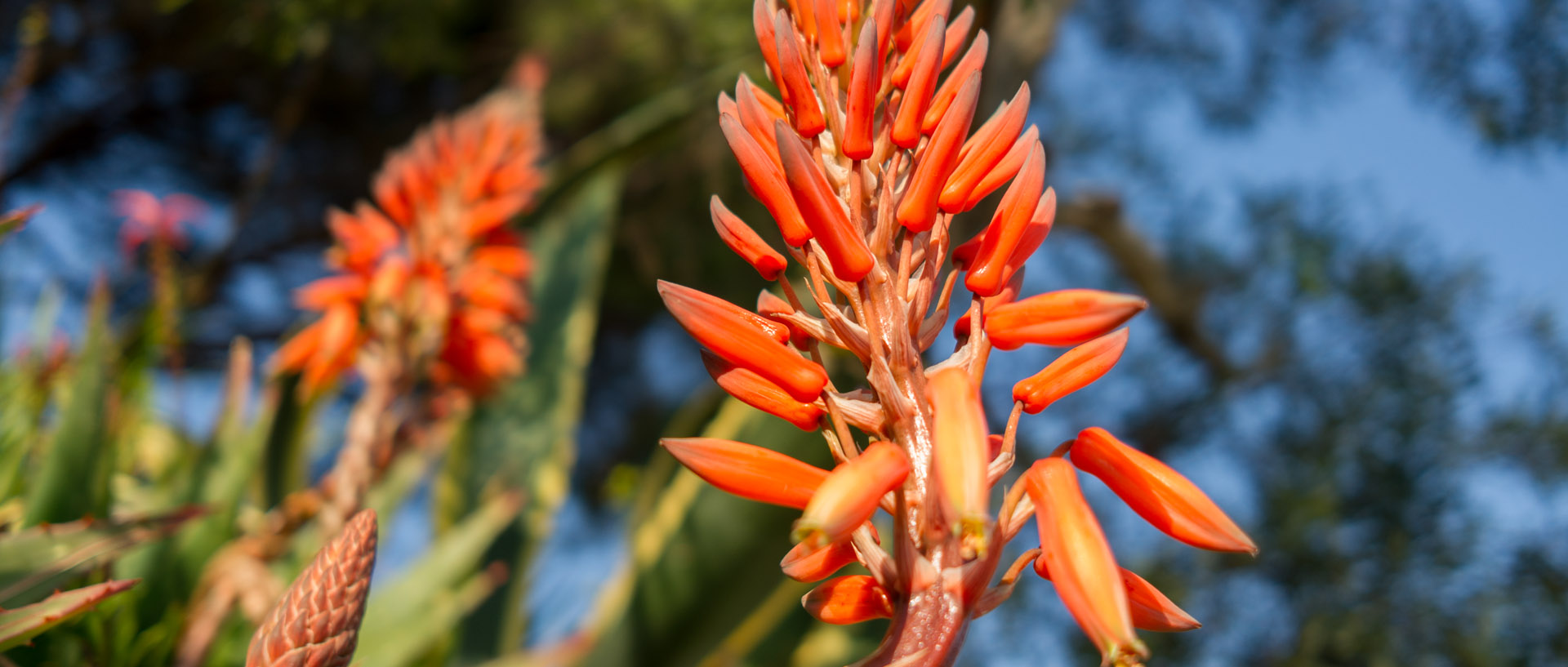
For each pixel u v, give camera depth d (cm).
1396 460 224
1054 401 35
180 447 95
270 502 92
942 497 30
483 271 85
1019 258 36
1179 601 216
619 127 124
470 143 90
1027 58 96
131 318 89
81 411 68
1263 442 238
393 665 89
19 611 39
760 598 85
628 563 90
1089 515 31
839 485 31
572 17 212
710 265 227
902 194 36
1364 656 204
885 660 32
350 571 35
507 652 114
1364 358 241
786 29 36
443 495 123
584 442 296
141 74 227
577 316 134
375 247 84
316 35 185
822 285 35
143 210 90
